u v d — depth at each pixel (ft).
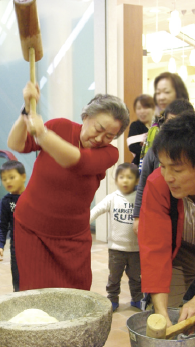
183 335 3.94
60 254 5.33
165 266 4.64
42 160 5.17
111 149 5.00
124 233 8.75
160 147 3.94
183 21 20.86
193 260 5.42
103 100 4.74
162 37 22.95
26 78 12.49
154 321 3.55
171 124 3.93
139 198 7.75
